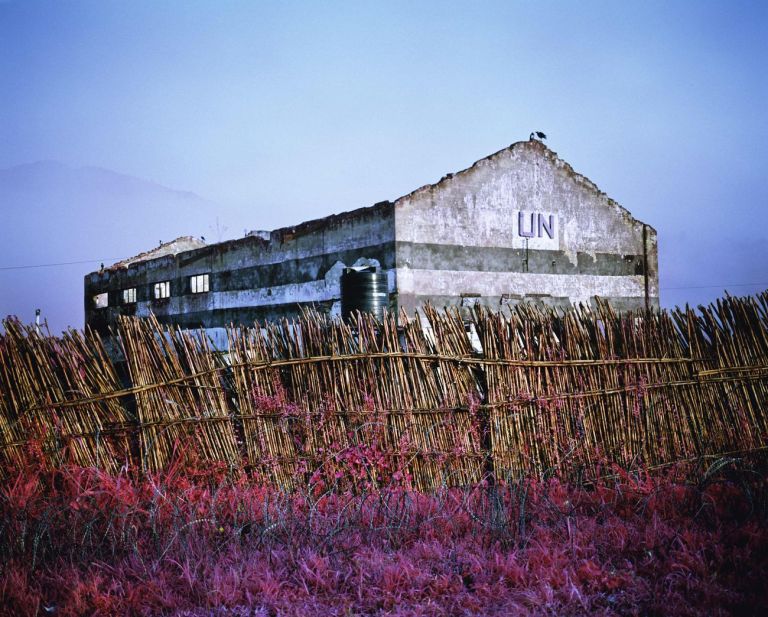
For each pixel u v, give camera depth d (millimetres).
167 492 5906
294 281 20531
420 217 17719
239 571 4762
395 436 6691
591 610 4375
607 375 7438
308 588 4688
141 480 6406
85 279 32750
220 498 5973
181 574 4742
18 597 4340
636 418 7480
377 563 4875
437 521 5762
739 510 6023
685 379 7836
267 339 6887
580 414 7219
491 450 6855
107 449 6559
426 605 4387
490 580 4754
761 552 5059
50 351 6645
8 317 6629
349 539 5348
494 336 7043
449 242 18188
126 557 5051
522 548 5266
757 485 6488
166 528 5371
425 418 6789
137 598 4418
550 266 20250
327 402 6699
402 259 17266
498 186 19328
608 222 21766
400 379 6766
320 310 19391
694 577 4707
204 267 24641
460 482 6738
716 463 6875
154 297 27578
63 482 6207
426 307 7059
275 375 6801
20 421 6520
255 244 22234
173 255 26359
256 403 6668
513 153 19734
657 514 5914
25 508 5430
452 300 18047
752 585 4504
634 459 7273
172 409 6586
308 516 5625
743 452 7848
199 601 4469
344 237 18906
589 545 5215
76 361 6605
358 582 4719
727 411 8047
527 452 7016
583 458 7117
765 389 8219
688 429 7762
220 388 6664
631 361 7516
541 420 7098
